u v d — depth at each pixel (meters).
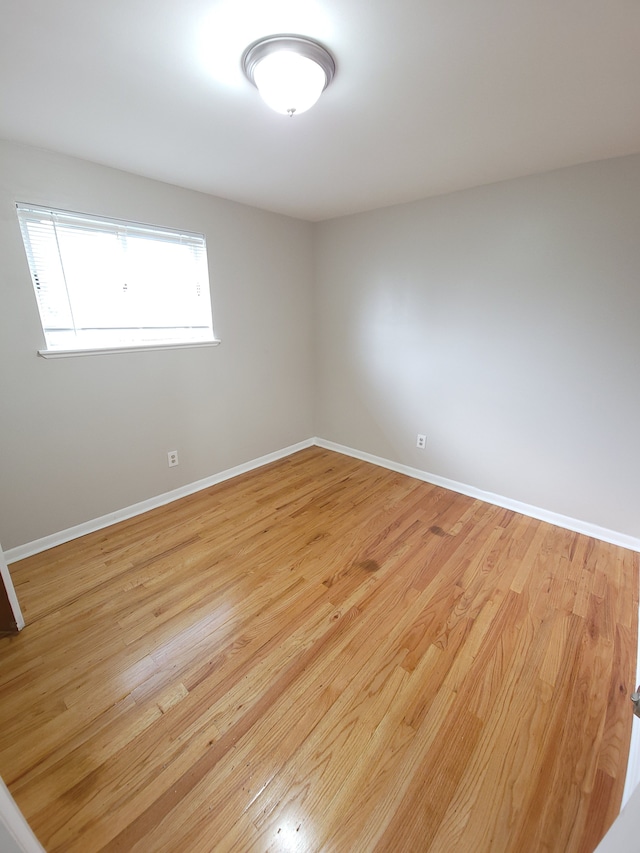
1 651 1.52
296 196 2.59
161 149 1.82
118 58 1.13
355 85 1.27
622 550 2.22
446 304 2.71
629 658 1.51
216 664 1.47
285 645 1.56
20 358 1.94
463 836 0.99
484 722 1.27
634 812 0.65
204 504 2.73
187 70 1.19
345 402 3.60
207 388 2.86
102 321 2.24
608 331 2.11
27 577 1.94
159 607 1.75
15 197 1.79
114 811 1.04
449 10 0.94
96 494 2.36
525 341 2.41
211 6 0.93
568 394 2.31
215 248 2.66
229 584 1.91
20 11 0.93
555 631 1.64
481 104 1.39
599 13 0.94
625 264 1.99
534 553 2.18
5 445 1.96
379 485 3.06
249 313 3.02
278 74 1.11
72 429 2.19
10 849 0.60
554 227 2.16
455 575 1.99
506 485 2.70
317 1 0.91
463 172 2.13
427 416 3.03
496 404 2.63
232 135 1.65
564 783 1.10
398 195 2.57
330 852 0.96
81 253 2.08
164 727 1.25
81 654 1.51
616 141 1.72
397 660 1.50
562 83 1.26
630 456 2.17
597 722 1.27
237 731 1.24
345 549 2.20
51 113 1.47
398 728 1.25
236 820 1.02
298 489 2.97
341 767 1.14
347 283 3.27
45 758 1.16
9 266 1.83
